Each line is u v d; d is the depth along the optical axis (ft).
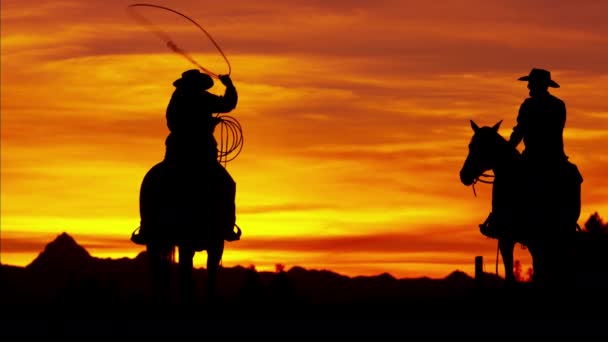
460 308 109.40
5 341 96.78
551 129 113.80
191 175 112.37
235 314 106.83
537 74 114.32
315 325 102.53
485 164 114.01
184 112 112.88
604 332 100.12
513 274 113.70
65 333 99.86
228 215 113.29
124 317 105.81
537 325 102.42
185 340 97.30
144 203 113.60
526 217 112.98
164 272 113.80
